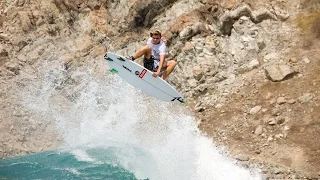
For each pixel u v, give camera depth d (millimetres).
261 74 64562
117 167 48531
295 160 48219
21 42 72500
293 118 54844
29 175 46938
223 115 59906
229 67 67562
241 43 68562
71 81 70312
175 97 47250
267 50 67562
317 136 51062
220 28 70938
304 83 60000
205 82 66438
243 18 69500
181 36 69375
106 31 75812
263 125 55250
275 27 69500
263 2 71500
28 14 74938
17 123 60156
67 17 76562
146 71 45906
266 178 45781
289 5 73000
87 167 48844
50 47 73125
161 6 75062
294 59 64312
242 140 53906
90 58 72688
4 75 67750
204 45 69000
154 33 44500
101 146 55906
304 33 68188
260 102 59656
